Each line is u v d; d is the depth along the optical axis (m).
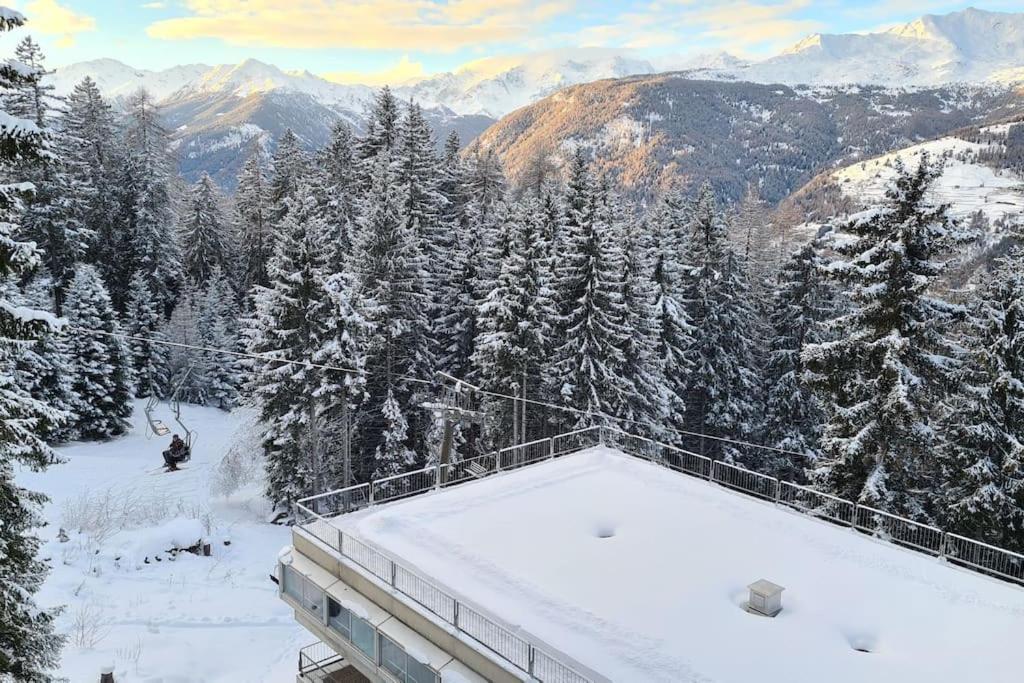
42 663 14.80
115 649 22.72
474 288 43.03
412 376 39.34
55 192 48.97
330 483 37.66
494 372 36.56
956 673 11.93
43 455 13.81
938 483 26.92
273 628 25.69
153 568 28.77
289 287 34.41
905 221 22.67
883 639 13.01
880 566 15.55
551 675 11.69
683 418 44.88
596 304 35.84
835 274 23.91
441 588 14.28
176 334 60.16
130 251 60.78
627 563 15.30
